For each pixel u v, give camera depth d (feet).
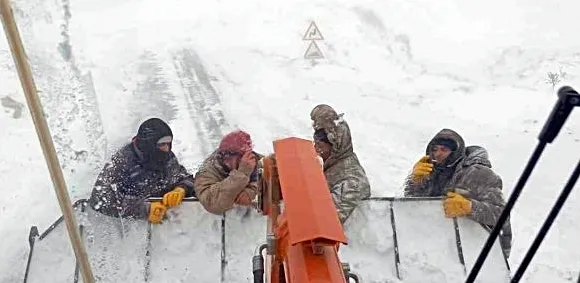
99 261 17.33
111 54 29.60
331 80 29.45
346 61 30.35
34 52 27.04
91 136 24.47
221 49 30.66
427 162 20.42
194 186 18.84
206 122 27.40
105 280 16.94
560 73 29.45
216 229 18.22
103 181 18.83
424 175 20.21
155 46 30.50
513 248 22.84
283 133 27.09
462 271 17.26
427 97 28.84
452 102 28.60
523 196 24.75
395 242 17.92
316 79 29.48
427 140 26.96
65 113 25.08
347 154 18.72
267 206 15.53
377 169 25.72
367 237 18.03
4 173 25.05
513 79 29.53
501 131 27.27
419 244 17.89
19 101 27.89
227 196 17.76
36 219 23.27
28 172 25.17
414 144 26.81
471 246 17.83
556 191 24.91
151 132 19.13
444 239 18.02
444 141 19.93
